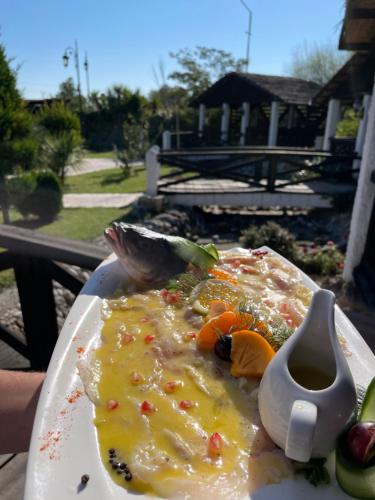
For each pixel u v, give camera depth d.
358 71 7.07
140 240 1.25
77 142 10.45
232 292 1.16
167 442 0.70
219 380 0.84
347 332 1.02
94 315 1.11
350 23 3.82
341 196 8.27
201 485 0.62
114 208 8.14
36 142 8.66
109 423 0.74
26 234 1.97
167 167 13.80
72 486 0.62
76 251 1.78
